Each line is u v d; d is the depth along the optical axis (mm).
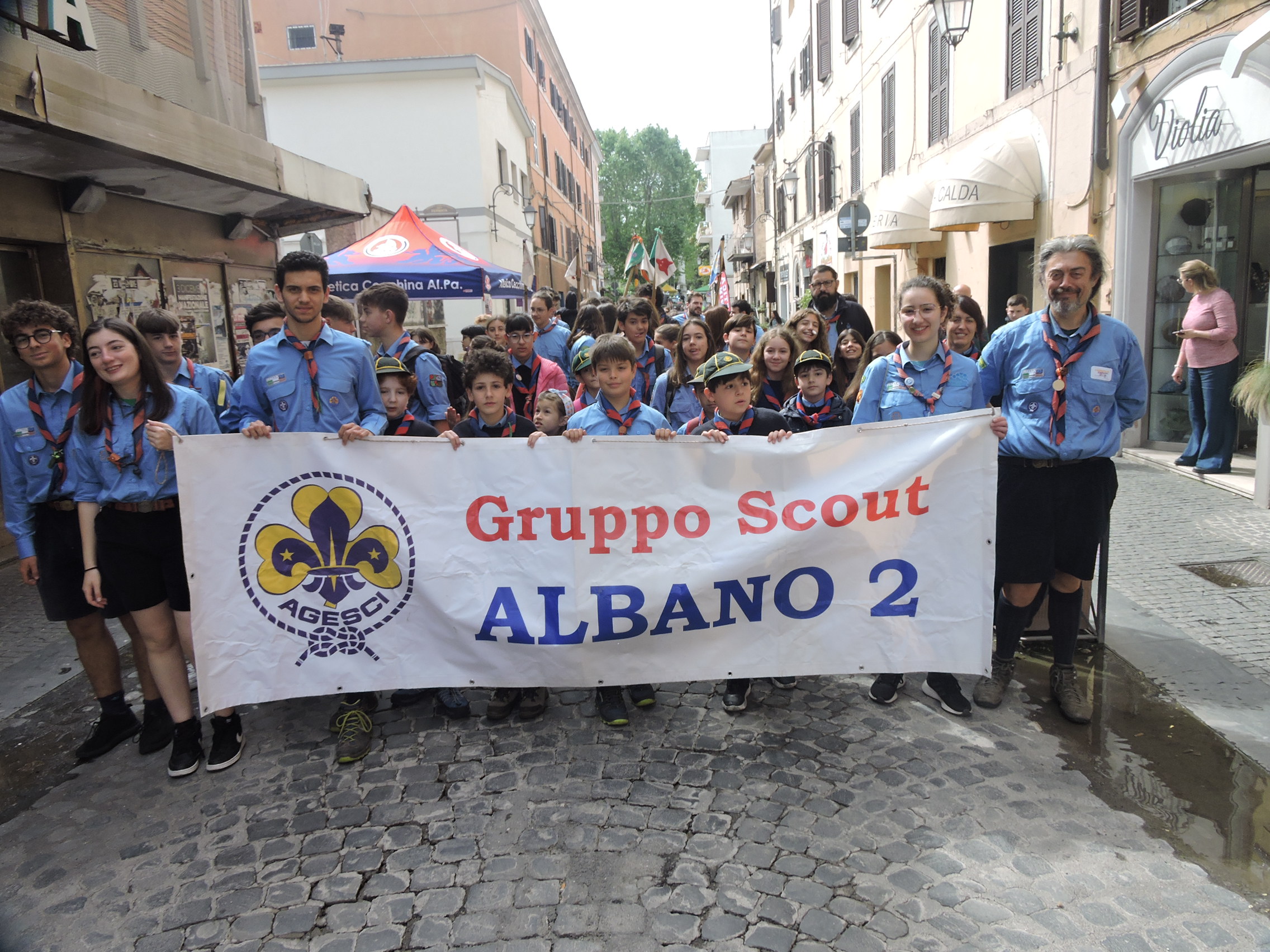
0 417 3631
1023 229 10547
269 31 26531
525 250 25719
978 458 3643
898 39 14875
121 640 5320
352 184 10352
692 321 5410
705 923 2580
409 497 3738
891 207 13062
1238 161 7219
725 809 3170
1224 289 7754
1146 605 4855
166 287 8570
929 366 3869
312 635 3727
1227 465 7371
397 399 4230
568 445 3730
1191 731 3609
